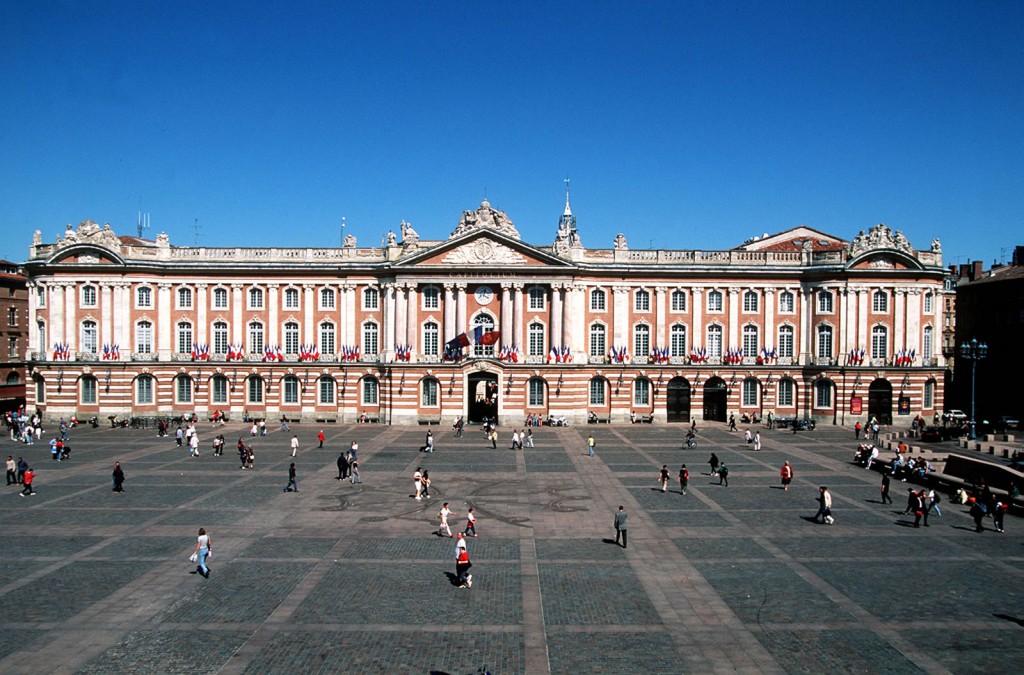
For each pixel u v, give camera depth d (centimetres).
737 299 9025
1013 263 10831
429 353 8875
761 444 7356
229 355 8906
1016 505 4431
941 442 7719
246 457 5809
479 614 2812
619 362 8956
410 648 2517
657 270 8931
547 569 3347
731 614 2822
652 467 5962
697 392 9012
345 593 3027
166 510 4403
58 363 8744
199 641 2562
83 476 5456
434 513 4381
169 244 9006
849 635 2634
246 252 8981
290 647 2519
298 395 9006
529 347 8912
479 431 8281
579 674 2339
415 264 8762
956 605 2917
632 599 2975
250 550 3616
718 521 4212
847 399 8800
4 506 4488
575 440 7612
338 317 9006
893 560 3494
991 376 10438
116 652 2473
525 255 8800
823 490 4194
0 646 2512
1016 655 2478
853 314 8838
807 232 11019
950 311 12262
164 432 7806
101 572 3259
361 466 5953
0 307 10269
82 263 8762
